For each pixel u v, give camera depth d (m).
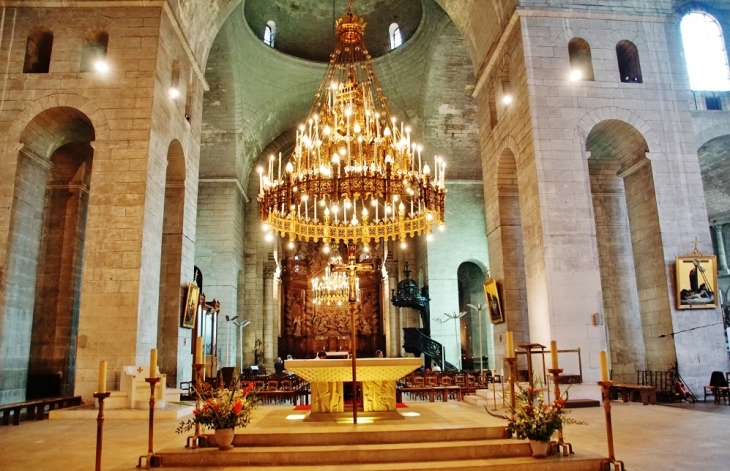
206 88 20.12
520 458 7.60
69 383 17.47
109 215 14.52
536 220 15.48
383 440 8.24
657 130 16.50
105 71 15.38
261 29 27.47
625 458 7.67
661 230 15.91
